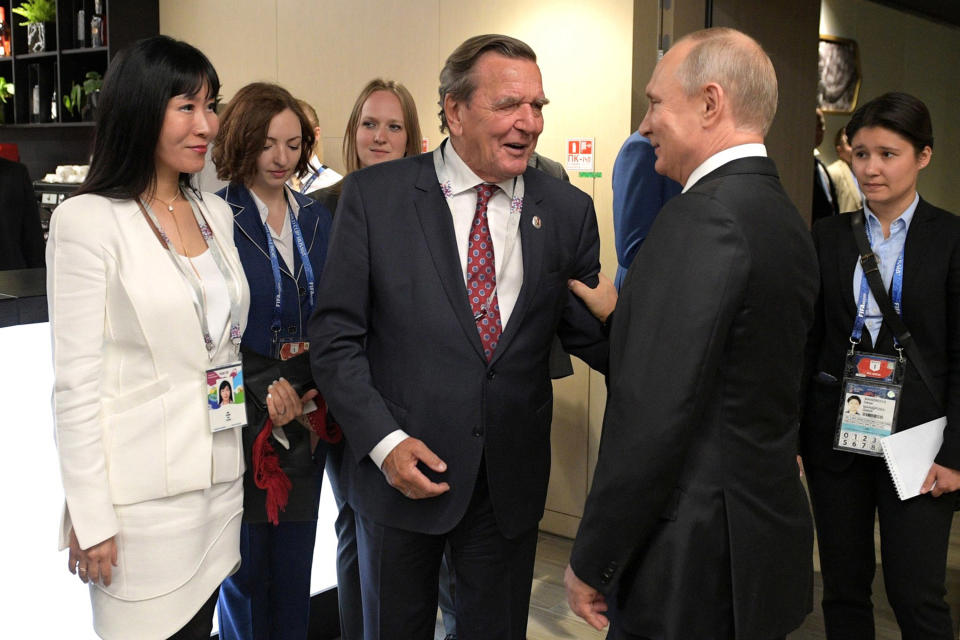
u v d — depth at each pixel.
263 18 4.93
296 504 2.04
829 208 4.70
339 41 4.54
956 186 7.23
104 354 1.64
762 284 1.40
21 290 2.11
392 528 1.76
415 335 1.72
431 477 1.74
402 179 1.79
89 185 1.67
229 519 1.82
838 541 2.34
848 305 2.27
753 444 1.45
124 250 1.63
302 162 2.28
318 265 2.26
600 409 3.68
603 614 1.53
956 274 2.17
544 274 1.78
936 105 6.87
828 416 2.32
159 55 1.65
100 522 1.59
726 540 1.43
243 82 5.12
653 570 1.45
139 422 1.65
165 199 1.77
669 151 1.54
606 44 3.53
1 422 1.99
